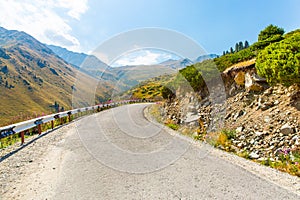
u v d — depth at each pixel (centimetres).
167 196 369
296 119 689
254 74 1002
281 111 766
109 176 453
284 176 472
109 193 379
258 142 695
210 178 445
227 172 480
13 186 407
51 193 378
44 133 991
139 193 379
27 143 783
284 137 659
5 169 501
